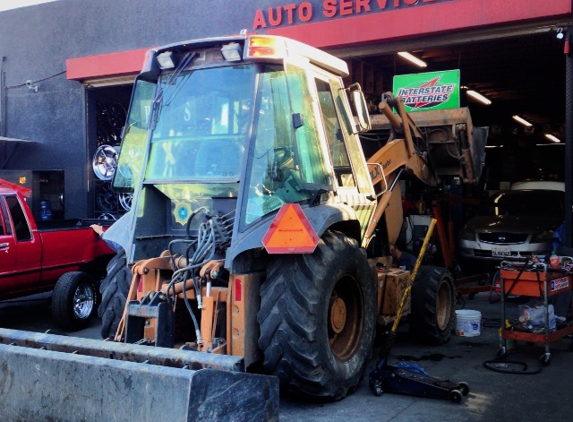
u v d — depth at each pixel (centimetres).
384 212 722
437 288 706
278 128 509
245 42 505
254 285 493
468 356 673
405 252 814
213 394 338
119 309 559
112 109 1498
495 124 2078
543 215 1191
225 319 493
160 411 338
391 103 750
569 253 880
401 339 752
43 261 832
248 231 479
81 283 838
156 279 519
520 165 2095
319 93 585
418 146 822
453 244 1063
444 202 1043
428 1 1007
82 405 364
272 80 514
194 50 538
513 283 641
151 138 548
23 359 384
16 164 1533
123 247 535
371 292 571
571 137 919
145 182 541
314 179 527
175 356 379
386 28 1038
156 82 569
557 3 905
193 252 527
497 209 1241
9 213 798
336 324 537
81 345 405
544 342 619
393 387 545
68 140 1466
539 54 1257
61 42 1457
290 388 495
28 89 1511
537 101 1855
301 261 488
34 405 379
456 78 928
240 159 511
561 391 552
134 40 1352
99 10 1395
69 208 1470
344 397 536
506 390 556
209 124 528
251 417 358
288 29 1127
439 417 490
